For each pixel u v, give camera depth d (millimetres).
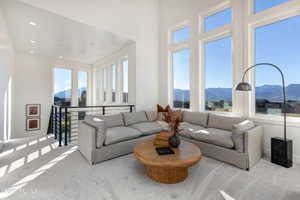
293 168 2496
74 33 4148
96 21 3799
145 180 2156
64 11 3287
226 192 1886
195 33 4332
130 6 4559
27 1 2838
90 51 5727
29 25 3652
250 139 2469
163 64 5238
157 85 5379
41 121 6297
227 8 3760
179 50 4871
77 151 3299
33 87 6125
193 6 4371
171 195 1831
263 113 3215
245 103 3369
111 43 4902
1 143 3781
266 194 1849
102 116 3508
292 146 2693
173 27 4973
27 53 5961
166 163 1933
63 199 1773
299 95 2789
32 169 2475
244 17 3377
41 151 3289
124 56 5363
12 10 3033
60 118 3717
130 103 4988
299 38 2766
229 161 2627
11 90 4773
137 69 4812
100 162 2738
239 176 2254
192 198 1776
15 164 2656
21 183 2084
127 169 2482
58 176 2262
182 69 4844
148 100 5105
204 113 3736
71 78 7184
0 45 3799
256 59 3299
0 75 3994
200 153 2242
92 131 2686
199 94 4266
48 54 6133
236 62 3514
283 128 2861
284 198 1778
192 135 3199
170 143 2469
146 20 5027
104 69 6789
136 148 2414
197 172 2369
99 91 7141
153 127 3719
